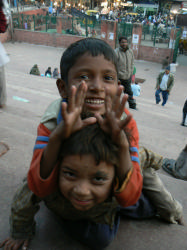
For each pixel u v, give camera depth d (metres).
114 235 1.53
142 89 16.45
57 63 21.55
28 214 1.41
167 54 21.97
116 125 0.94
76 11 32.97
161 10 40.28
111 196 1.23
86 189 1.03
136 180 1.17
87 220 1.44
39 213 1.76
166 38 23.94
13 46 25.89
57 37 26.05
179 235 1.72
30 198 1.34
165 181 2.39
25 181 1.46
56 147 1.01
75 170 1.01
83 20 26.39
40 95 7.04
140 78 18.62
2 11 3.18
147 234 1.70
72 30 26.03
